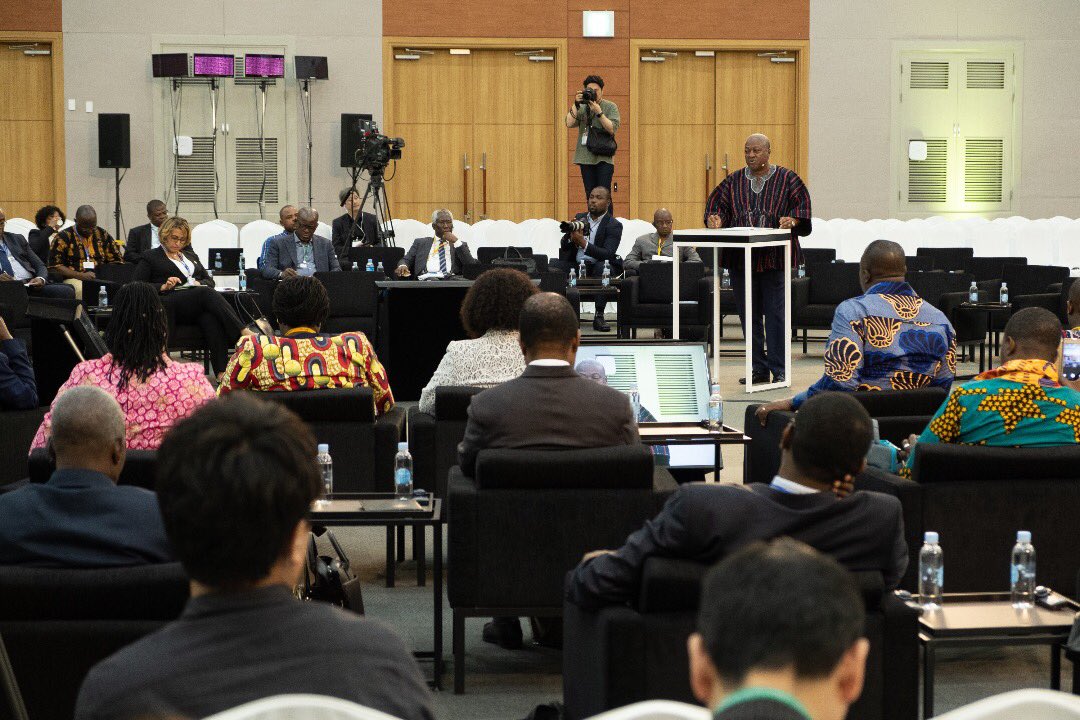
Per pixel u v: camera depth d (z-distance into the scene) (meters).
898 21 16.95
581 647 2.96
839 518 2.67
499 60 16.64
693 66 16.86
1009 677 3.75
